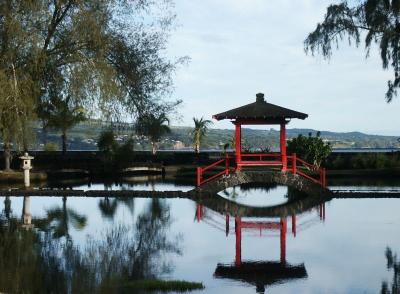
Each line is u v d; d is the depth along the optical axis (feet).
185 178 117.39
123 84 59.21
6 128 52.13
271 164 78.28
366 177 107.96
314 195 76.38
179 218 59.57
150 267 36.55
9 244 44.62
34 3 50.98
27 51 51.37
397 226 52.13
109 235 49.01
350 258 38.68
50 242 45.39
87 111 55.31
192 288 30.94
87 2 55.42
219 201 75.25
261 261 38.14
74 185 98.89
